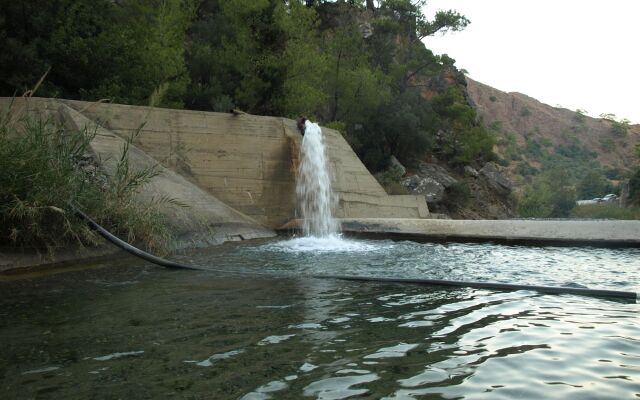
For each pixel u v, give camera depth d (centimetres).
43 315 375
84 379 238
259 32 2136
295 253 802
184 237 913
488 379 238
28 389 226
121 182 777
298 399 213
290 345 296
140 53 1628
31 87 1372
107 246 727
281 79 2114
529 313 384
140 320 359
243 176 1240
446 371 250
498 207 4228
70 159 706
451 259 726
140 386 229
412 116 3478
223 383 232
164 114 1133
